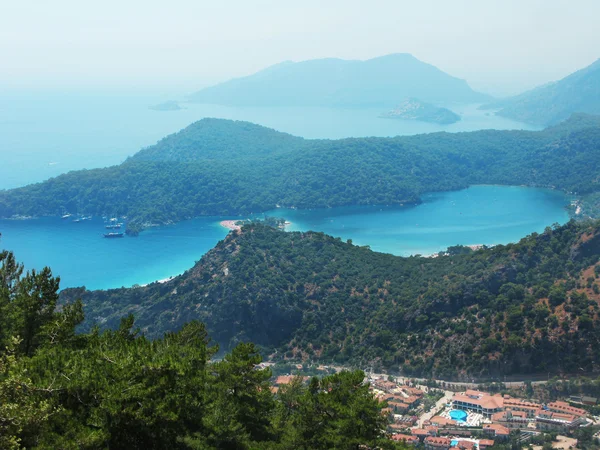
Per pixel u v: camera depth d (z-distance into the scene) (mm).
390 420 167250
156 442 73562
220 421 85875
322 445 88125
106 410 68312
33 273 91062
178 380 79125
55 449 62906
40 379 69062
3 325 84125
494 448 153500
